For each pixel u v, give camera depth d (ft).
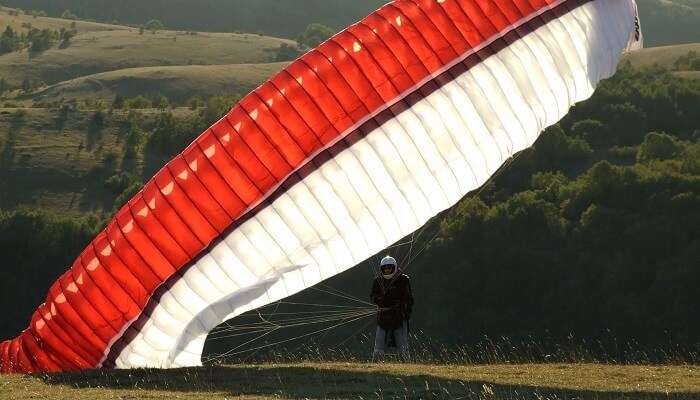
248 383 157.28
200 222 173.78
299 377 162.09
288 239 175.11
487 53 181.47
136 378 167.12
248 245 174.81
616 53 191.21
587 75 186.91
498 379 157.17
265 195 173.78
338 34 181.68
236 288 176.24
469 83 179.93
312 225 175.32
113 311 177.78
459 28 181.16
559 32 186.09
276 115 174.29
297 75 176.55
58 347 182.50
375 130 176.24
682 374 161.79
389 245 179.52
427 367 173.17
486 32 181.88
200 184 173.47
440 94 178.81
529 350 201.26
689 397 136.87
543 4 186.19
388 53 178.19
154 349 179.63
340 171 175.42
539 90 183.21
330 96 175.42
